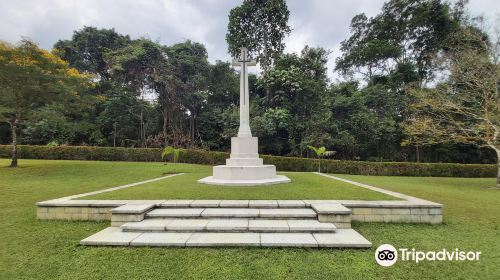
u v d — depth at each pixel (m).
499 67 13.03
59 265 4.05
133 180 12.30
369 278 3.71
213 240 4.64
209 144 27.48
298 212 5.73
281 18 26.86
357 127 25.27
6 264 4.11
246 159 10.41
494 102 13.42
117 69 24.53
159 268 3.93
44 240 4.91
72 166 16.20
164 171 15.55
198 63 28.05
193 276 3.73
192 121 28.39
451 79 15.14
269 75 24.48
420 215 5.97
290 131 23.55
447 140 14.97
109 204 6.05
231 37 27.78
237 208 6.12
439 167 19.91
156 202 6.27
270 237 4.80
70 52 28.78
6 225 5.72
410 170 19.89
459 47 15.39
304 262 4.08
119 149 21.61
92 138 25.61
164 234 4.96
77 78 15.07
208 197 6.88
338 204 6.06
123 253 4.35
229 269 3.89
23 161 18.78
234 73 32.31
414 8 28.59
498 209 7.62
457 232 5.45
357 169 19.95
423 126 15.17
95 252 4.40
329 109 25.69
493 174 19.83
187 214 5.65
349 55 33.34
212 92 30.41
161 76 25.05
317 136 23.19
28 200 7.98
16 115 14.81
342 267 3.96
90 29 29.66
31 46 13.98
